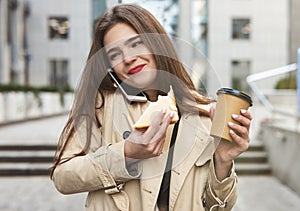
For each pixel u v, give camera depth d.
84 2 27.14
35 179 7.78
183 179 1.43
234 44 24.61
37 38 27.25
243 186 7.17
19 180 7.69
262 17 24.73
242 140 1.40
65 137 1.46
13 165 8.23
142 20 1.44
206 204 1.51
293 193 6.67
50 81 27.38
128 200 1.41
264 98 8.65
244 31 24.73
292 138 6.79
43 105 18.58
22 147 8.89
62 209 5.68
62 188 1.43
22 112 15.34
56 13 27.19
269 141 8.17
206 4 24.28
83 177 1.38
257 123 9.20
